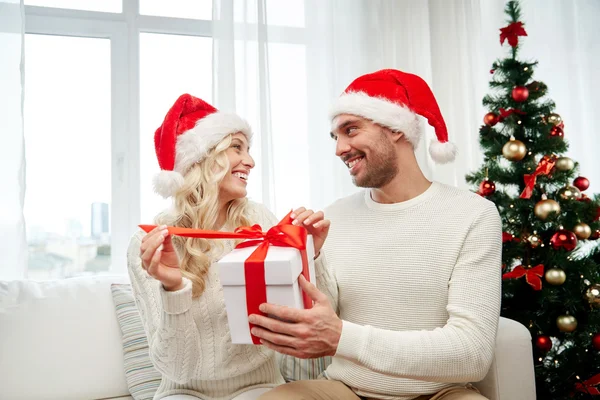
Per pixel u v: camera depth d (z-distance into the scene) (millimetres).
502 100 2191
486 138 2184
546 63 3000
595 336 1927
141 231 1491
